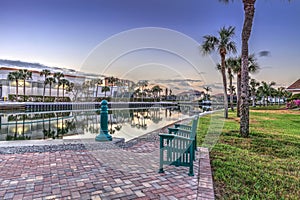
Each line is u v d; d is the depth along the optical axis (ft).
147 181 9.73
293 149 17.02
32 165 11.90
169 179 10.01
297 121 40.32
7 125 44.45
